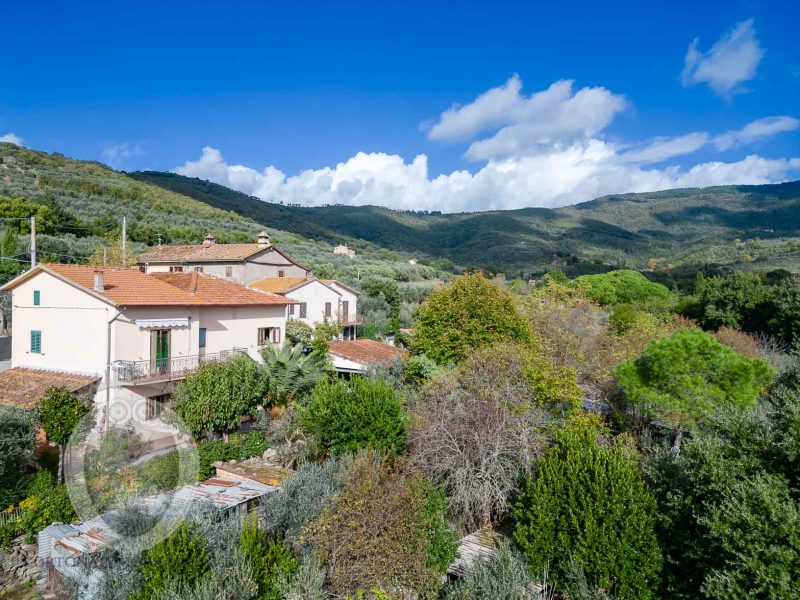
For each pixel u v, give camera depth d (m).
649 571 10.13
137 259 44.09
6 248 38.47
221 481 15.10
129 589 8.81
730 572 8.38
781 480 9.34
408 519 10.03
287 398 20.33
